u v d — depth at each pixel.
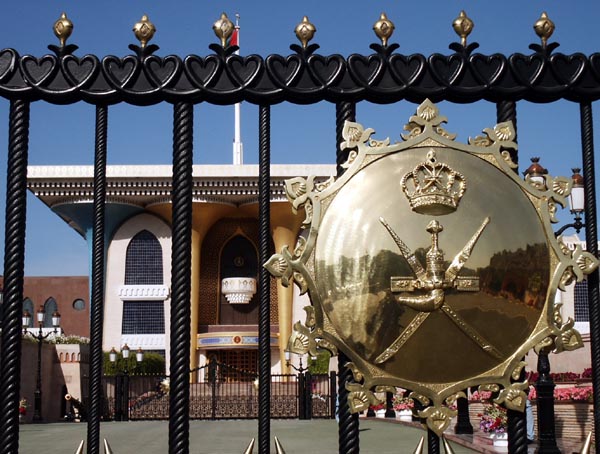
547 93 3.23
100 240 3.28
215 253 41.72
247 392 26.05
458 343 3.03
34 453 10.60
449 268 2.99
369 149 3.08
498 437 9.06
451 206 3.04
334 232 3.02
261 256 3.13
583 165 3.29
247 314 41.59
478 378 3.05
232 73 3.11
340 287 2.99
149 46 3.13
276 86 3.12
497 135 3.16
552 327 3.09
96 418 3.16
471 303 3.02
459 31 3.23
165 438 13.02
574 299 27.94
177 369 2.95
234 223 41.38
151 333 39.25
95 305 3.26
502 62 3.21
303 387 19.30
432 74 3.17
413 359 3.02
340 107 3.16
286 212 36.47
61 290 48.22
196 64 3.12
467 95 3.20
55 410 27.56
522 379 3.10
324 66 3.15
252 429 15.65
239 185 36.75
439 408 3.02
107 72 3.10
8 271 3.00
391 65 3.15
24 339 25.62
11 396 2.93
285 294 38.56
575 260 3.11
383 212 3.02
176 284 3.01
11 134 3.07
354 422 2.99
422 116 3.13
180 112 3.12
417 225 3.02
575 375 14.27
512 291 3.06
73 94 3.09
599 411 3.11
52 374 27.64
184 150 3.09
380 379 2.99
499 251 3.05
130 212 38.97
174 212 3.05
